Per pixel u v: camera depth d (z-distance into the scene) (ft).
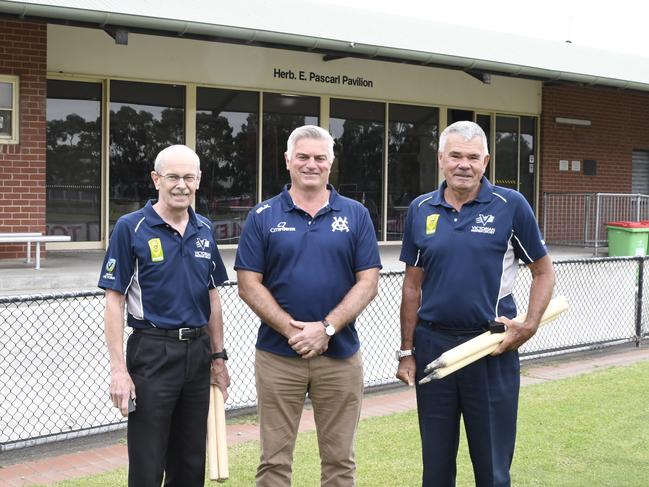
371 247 12.46
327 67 49.14
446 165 12.12
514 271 12.58
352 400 12.55
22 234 34.96
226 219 46.78
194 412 12.28
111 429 17.22
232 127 46.55
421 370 12.67
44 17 31.48
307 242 12.12
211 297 12.67
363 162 51.60
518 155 58.80
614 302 32.32
